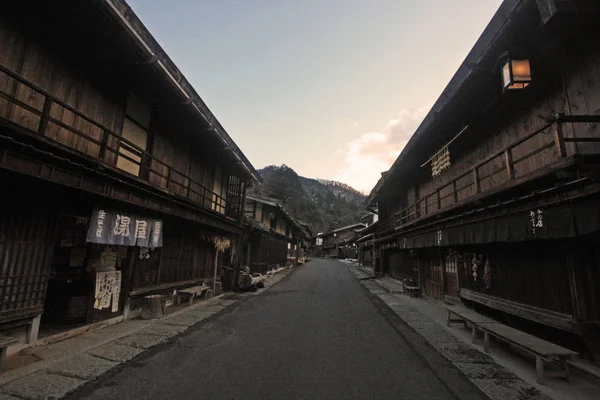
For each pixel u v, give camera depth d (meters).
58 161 5.24
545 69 6.49
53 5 5.59
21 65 5.59
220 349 6.78
